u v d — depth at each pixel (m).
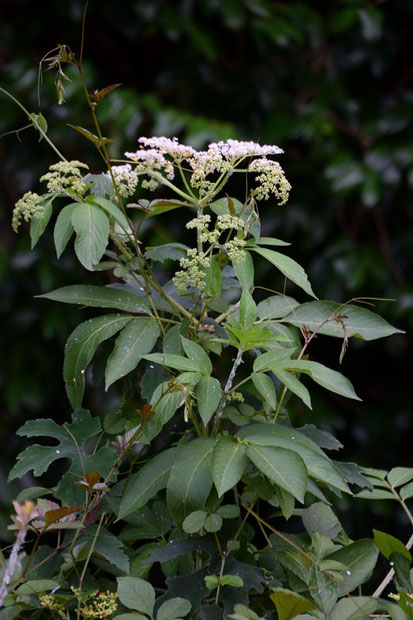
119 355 1.92
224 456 1.82
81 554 1.87
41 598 1.82
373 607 1.83
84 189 1.93
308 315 1.99
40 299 2.81
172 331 1.96
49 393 2.85
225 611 1.83
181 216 2.76
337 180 2.78
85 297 1.97
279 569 1.97
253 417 2.00
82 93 2.77
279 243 1.96
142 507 2.00
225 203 1.98
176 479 1.85
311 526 1.96
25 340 2.84
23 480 2.67
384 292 2.88
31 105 2.83
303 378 2.81
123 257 2.00
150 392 1.95
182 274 1.91
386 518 2.66
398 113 2.85
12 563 1.72
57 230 1.90
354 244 2.86
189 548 1.88
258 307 2.01
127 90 2.78
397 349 2.88
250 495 1.99
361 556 1.90
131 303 1.97
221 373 2.49
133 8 2.81
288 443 1.84
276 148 1.96
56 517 1.81
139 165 1.96
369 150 2.89
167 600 1.81
